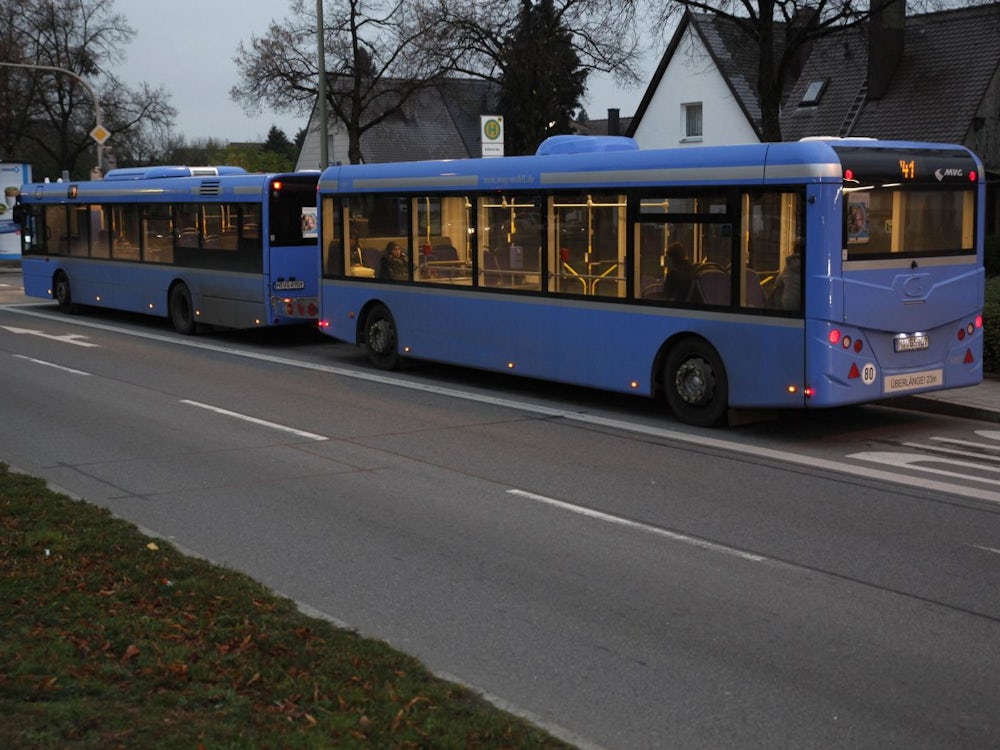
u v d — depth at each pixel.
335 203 18.00
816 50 37.84
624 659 6.07
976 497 9.68
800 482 10.26
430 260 16.31
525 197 14.60
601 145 14.46
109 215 24.78
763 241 11.89
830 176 11.33
